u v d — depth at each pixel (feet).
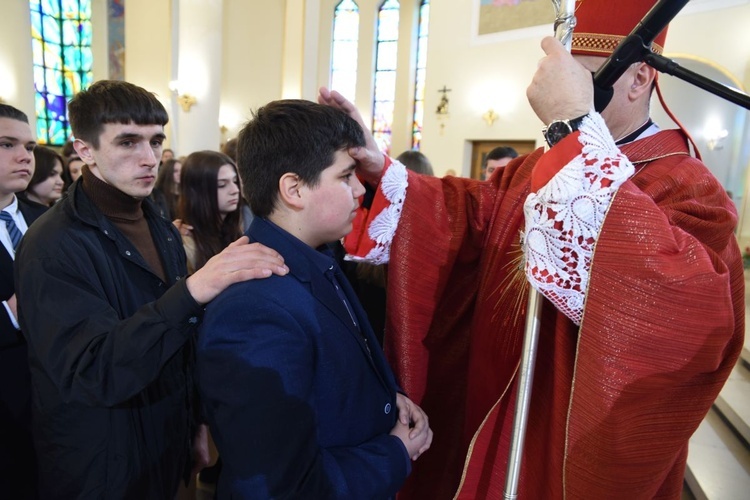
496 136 26.25
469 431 3.66
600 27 2.93
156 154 4.30
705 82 2.15
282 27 39.93
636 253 2.38
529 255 2.60
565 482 2.77
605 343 2.47
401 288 3.68
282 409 2.32
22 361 5.43
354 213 2.91
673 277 2.33
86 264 3.73
